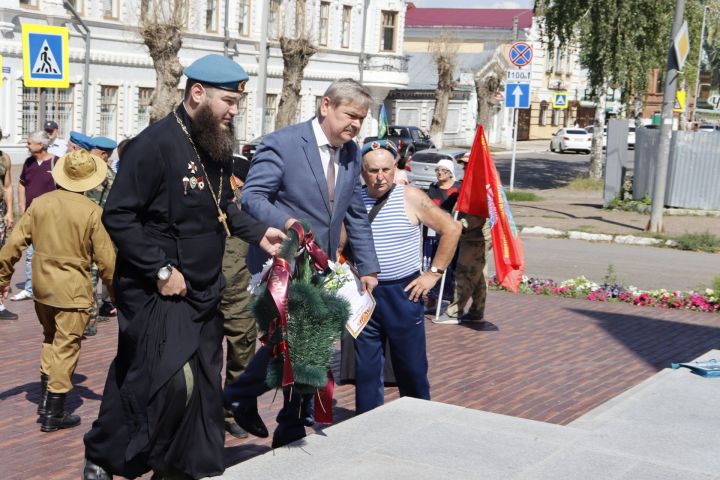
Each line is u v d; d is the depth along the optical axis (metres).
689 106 61.12
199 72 4.09
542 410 7.63
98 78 34.06
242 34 41.91
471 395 8.00
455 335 10.45
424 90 58.34
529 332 10.77
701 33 32.19
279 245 4.48
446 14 75.81
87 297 6.61
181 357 4.05
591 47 30.73
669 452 5.30
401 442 5.18
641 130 25.11
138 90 36.34
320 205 5.22
